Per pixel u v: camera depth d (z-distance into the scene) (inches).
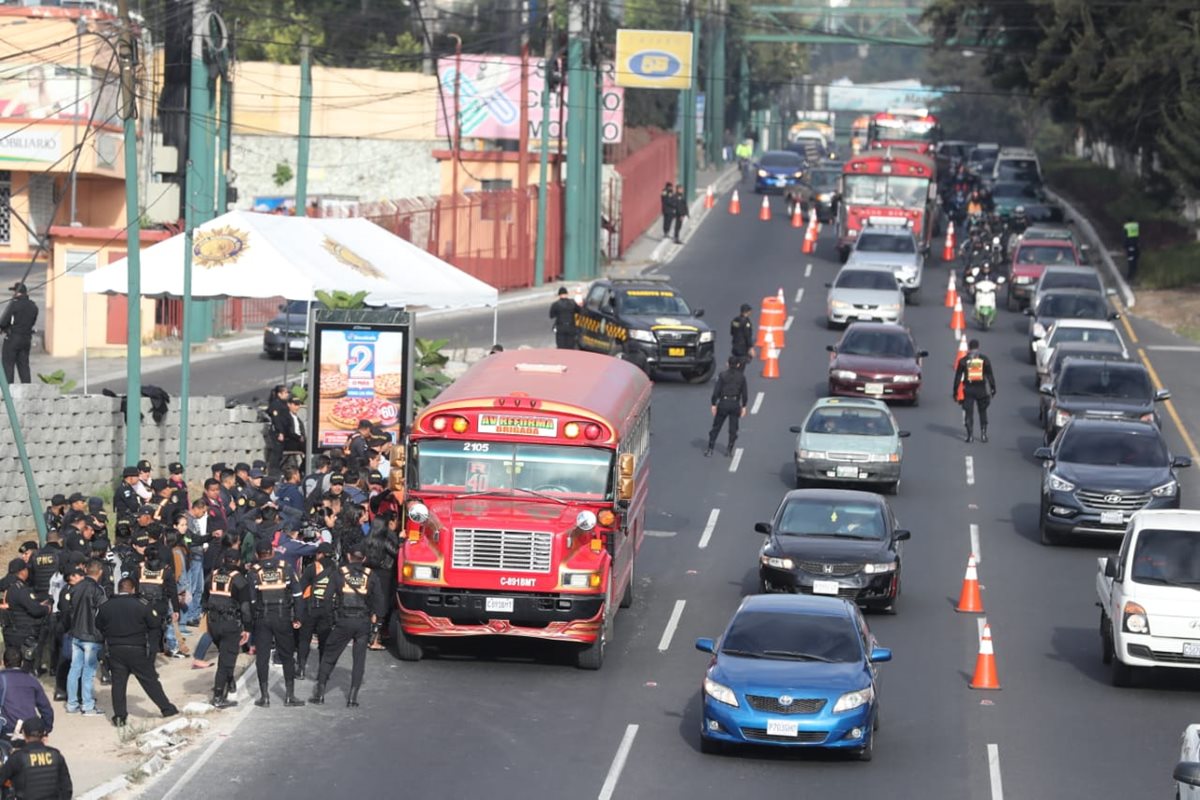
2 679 1478.8
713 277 5433.1
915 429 3437.5
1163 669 2048.5
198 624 2149.4
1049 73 6087.6
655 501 2866.6
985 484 3026.6
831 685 1631.4
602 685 1919.3
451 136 6363.2
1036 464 3176.7
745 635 1728.6
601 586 1947.6
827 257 5880.9
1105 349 3540.8
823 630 1729.8
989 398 3329.2
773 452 3225.9
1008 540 2664.9
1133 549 1945.1
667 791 1542.8
